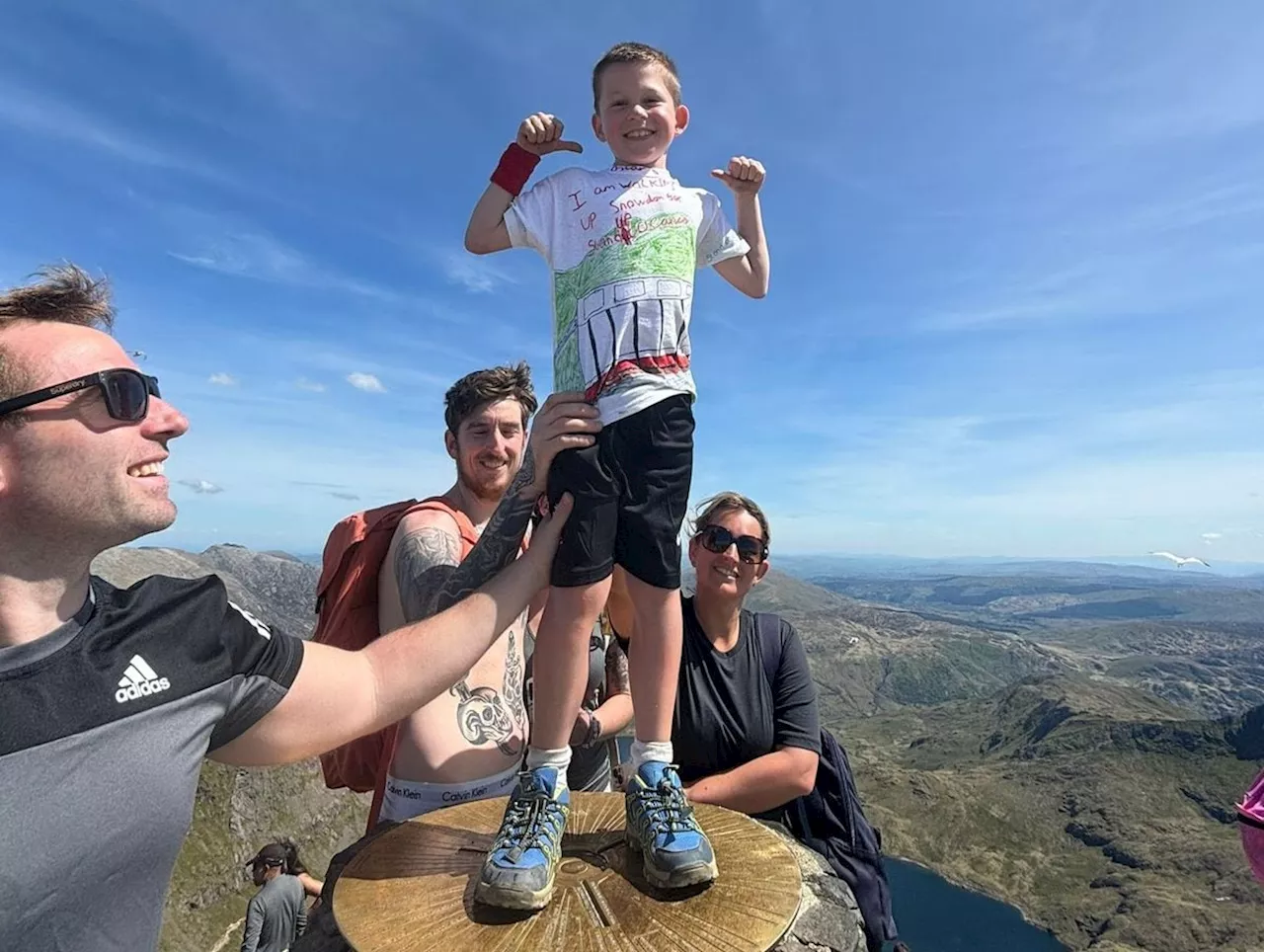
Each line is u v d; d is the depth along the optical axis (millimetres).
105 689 667
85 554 692
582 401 1036
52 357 662
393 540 1288
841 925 1047
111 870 628
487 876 879
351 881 949
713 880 949
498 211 1124
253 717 817
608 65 1154
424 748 1201
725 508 1525
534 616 1424
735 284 1242
